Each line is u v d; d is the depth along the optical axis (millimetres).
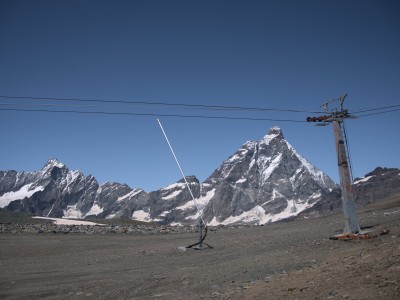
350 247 18453
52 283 17094
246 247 26453
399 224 25375
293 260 17375
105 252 29703
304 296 10078
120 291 14812
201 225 29000
